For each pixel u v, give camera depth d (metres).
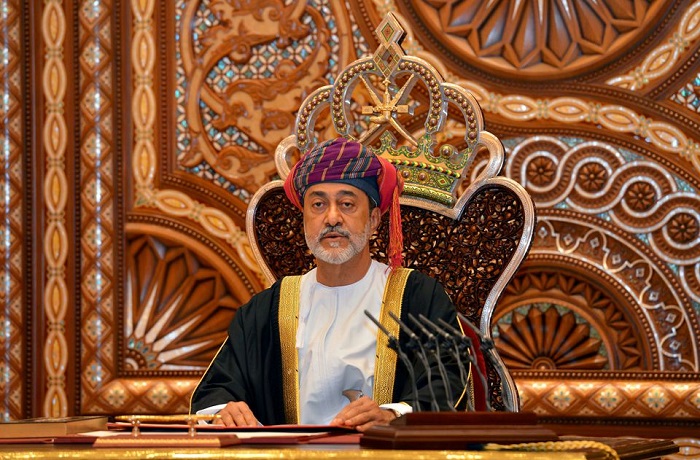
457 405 7.77
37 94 14.19
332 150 8.66
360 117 13.65
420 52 13.52
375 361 8.58
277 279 9.95
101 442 5.79
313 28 13.88
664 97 12.95
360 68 9.91
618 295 12.73
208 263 13.80
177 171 13.99
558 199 12.99
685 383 12.33
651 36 13.00
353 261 8.89
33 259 14.02
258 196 10.07
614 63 13.08
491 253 9.34
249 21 14.02
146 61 14.11
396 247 8.89
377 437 5.66
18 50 14.24
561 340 12.85
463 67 13.39
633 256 12.79
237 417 7.52
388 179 8.77
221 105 13.98
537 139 13.09
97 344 13.82
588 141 13.01
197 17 14.14
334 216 8.51
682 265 12.65
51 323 13.92
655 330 12.62
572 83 13.12
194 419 6.30
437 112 9.73
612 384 12.47
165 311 13.82
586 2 13.09
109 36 14.19
